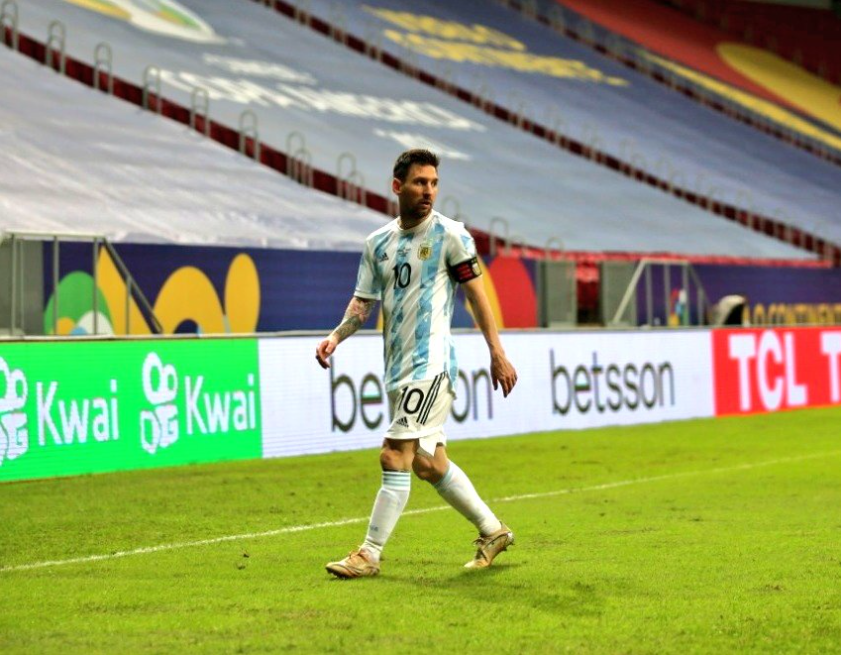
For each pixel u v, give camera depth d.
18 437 25.75
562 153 63.03
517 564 15.59
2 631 12.02
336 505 22.36
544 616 12.49
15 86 46.06
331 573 14.80
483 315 14.78
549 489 24.73
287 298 33.00
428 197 14.62
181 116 48.84
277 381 31.00
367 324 34.50
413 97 64.31
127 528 19.62
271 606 13.05
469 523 19.86
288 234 38.81
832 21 112.38
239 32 64.50
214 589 14.10
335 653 11.02
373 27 72.75
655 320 42.47
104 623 12.34
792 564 15.38
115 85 48.94
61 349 26.55
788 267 47.81
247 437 30.31
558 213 52.56
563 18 89.25
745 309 45.31
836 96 98.19
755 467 28.17
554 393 37.91
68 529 19.55
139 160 42.50
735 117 83.12
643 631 11.81
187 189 40.97
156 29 58.97
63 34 48.72
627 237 51.59
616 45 87.12
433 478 15.06
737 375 44.00
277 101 55.06
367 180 48.41
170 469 28.02
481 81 70.19
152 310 30.08
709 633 11.70
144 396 28.16
